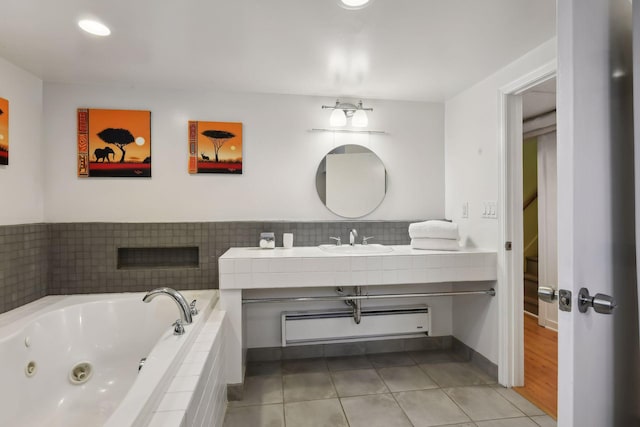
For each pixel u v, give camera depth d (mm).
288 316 2629
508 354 2246
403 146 2926
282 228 2709
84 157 2508
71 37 1855
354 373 2445
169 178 2611
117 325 2238
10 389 1639
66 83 2498
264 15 1646
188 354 1529
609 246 946
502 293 2273
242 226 2658
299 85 2566
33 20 1687
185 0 1523
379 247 2582
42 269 2389
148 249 2668
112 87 2551
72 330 2102
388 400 2088
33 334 1840
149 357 1378
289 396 2137
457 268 2320
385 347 2836
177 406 1155
